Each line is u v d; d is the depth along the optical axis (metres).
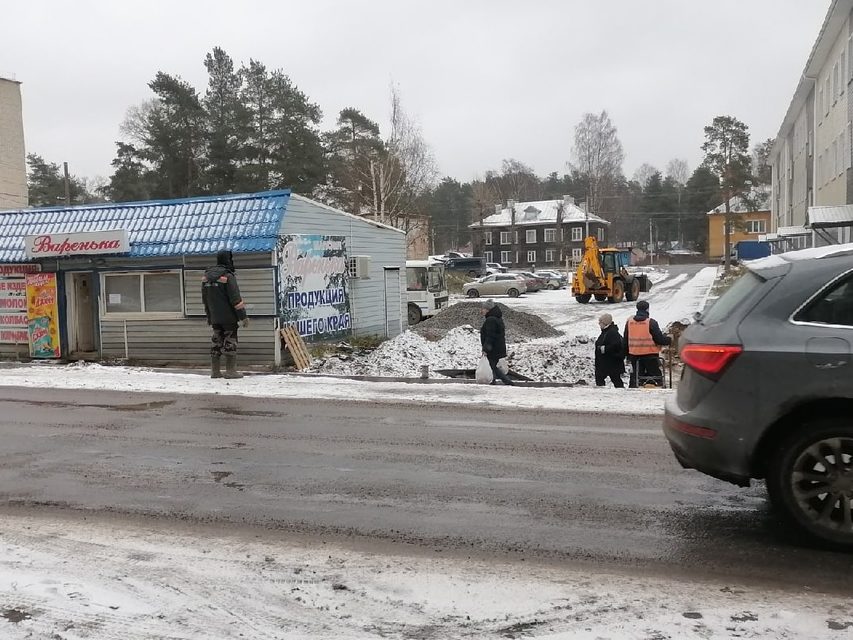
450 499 5.94
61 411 10.05
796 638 3.61
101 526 5.43
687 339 5.24
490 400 10.44
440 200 123.56
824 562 4.55
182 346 16.83
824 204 38.66
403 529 5.27
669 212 111.31
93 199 79.50
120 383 12.50
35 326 17.70
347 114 57.19
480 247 104.69
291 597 4.15
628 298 42.06
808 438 4.66
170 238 16.67
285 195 16.55
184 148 52.19
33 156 74.25
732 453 4.81
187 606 4.04
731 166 66.88
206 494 6.18
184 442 8.08
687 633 3.67
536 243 102.00
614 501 5.81
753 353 4.74
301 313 16.98
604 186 87.06
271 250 15.77
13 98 50.31
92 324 18.20
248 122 50.62
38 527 5.42
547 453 7.36
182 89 52.25
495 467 6.87
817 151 41.25
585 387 11.66
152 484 6.49
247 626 3.81
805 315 4.75
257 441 8.09
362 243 20.16
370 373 15.71
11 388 12.30
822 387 4.58
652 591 4.17
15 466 7.15
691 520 5.36
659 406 9.79
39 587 4.30
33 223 18.47
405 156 52.84
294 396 11.05
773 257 5.29
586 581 4.33
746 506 5.64
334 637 3.68
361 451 7.56
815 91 41.84
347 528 5.31
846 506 4.63
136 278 17.20
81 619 3.90
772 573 4.40
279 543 5.03
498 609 3.97
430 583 4.32
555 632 3.71
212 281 12.89
